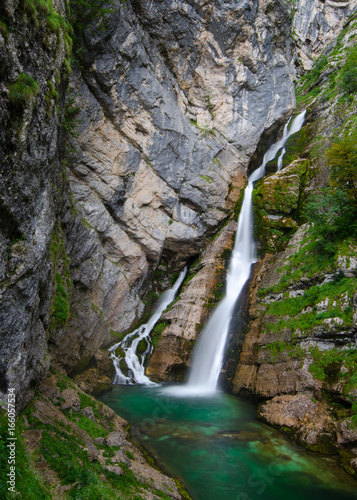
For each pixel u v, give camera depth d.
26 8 6.79
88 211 17.20
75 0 15.62
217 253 22.62
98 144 18.34
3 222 6.62
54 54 8.56
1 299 6.42
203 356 17.38
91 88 18.14
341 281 14.11
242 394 14.84
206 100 25.27
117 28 17.86
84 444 8.34
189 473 9.20
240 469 9.48
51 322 11.22
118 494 6.94
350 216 15.75
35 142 7.38
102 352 17.14
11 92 6.23
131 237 20.00
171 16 21.14
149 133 20.55
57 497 5.96
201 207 23.19
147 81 20.17
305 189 23.52
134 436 10.99
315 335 13.19
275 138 29.66
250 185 26.00
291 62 31.91
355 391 10.86
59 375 11.25
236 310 18.03
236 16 23.86
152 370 17.72
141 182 20.44
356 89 26.34
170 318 19.53
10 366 6.69
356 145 16.72
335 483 9.02
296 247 18.17
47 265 9.23
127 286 19.48
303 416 11.66
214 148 24.48
